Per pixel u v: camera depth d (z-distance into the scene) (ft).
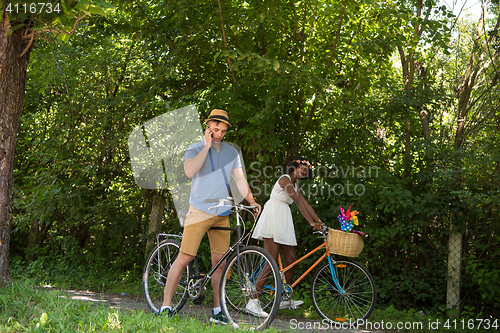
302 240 19.58
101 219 25.00
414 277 18.35
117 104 23.02
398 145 20.79
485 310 17.44
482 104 21.39
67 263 25.59
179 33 20.04
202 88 21.16
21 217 24.58
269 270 11.15
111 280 23.20
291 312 15.35
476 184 17.84
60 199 23.79
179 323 9.99
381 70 21.25
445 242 18.53
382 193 18.48
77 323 9.07
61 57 23.08
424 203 17.75
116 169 24.29
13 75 12.28
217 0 18.58
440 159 18.78
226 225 11.83
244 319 11.17
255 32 18.74
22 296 11.05
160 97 22.74
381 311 16.53
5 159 12.28
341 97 18.25
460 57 25.34
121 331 8.79
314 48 20.57
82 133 24.20
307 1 18.52
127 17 23.11
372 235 18.33
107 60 24.14
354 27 19.93
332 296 14.48
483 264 17.10
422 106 19.74
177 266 11.23
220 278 11.56
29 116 26.55
